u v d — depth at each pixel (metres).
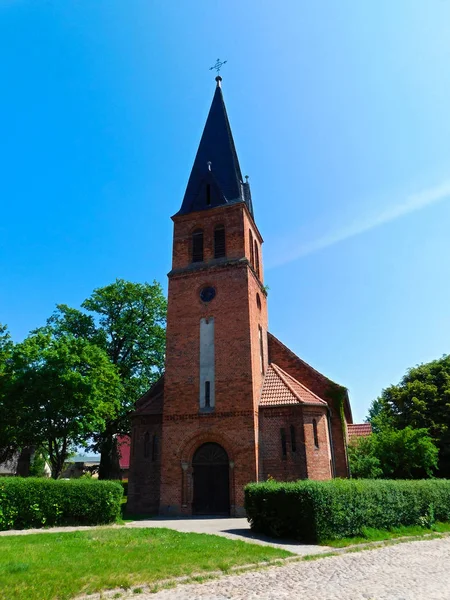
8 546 12.51
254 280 29.73
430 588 9.75
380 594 9.20
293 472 23.98
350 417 38.09
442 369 44.00
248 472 23.59
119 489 20.02
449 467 39.69
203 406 25.77
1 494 16.97
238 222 29.48
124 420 39.03
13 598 7.91
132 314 41.25
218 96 36.81
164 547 12.83
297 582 10.07
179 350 27.47
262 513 17.12
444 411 41.00
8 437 27.14
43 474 58.59
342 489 16.67
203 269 28.73
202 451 25.19
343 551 14.14
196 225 30.56
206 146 34.50
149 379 40.53
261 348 29.78
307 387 29.94
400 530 18.50
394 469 30.84
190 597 8.73
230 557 11.91
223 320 27.17
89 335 40.00
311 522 15.31
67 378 26.08
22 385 26.34
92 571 9.82
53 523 17.94
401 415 43.69
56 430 27.03
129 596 8.72
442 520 21.70
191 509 24.03
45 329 37.69
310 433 25.02
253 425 24.36
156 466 26.94
